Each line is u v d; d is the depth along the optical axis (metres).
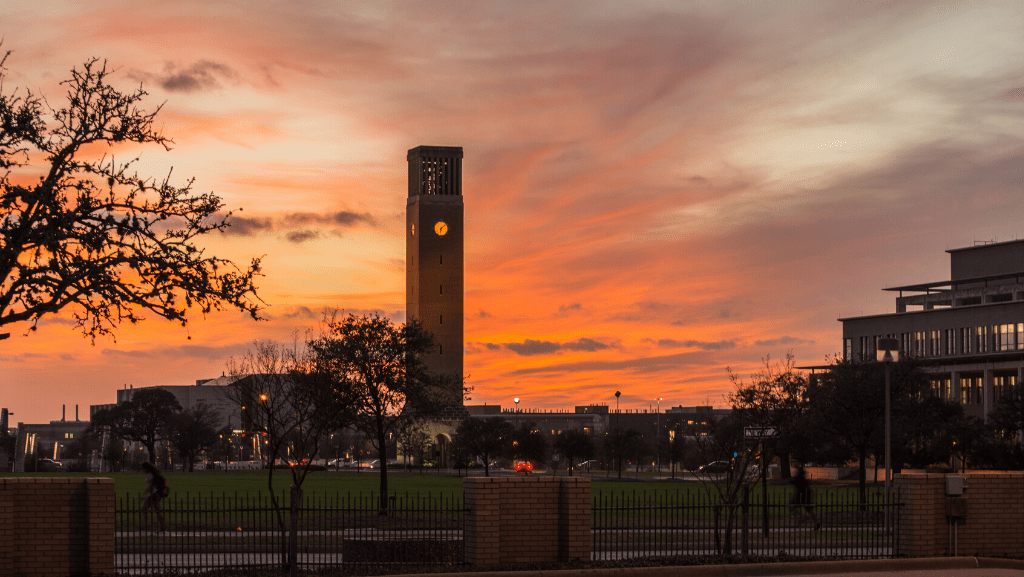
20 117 21.66
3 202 21.36
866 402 53.97
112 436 169.50
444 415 53.25
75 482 20.48
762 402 46.62
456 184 188.88
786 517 39.62
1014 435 79.00
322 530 33.31
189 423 164.00
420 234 186.25
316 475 114.06
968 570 23.34
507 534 22.09
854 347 139.62
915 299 144.12
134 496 51.44
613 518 36.00
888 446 35.16
